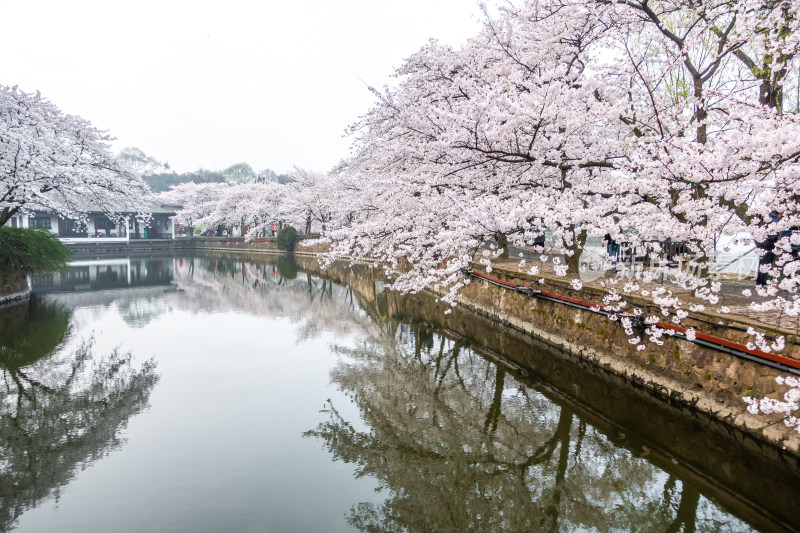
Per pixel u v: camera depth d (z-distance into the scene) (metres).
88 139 17.98
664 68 7.54
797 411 5.13
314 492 5.48
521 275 11.59
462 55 11.20
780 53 6.16
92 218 45.91
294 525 4.83
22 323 14.23
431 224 9.50
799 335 5.12
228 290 21.91
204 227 59.91
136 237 50.97
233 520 4.88
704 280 6.10
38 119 16.00
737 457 5.64
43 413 7.73
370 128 12.93
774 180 4.78
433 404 8.20
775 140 4.38
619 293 8.06
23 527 4.76
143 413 7.69
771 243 6.11
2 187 14.91
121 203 19.62
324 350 11.47
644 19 7.56
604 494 5.52
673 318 6.73
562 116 7.28
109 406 7.98
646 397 7.20
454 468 6.15
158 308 17.09
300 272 29.94
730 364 6.01
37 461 6.17
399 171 11.95
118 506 5.15
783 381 4.89
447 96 10.58
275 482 5.67
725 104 6.02
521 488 5.71
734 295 7.70
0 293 16.39
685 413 6.51
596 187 6.89
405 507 5.27
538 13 9.34
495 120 7.34
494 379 9.00
